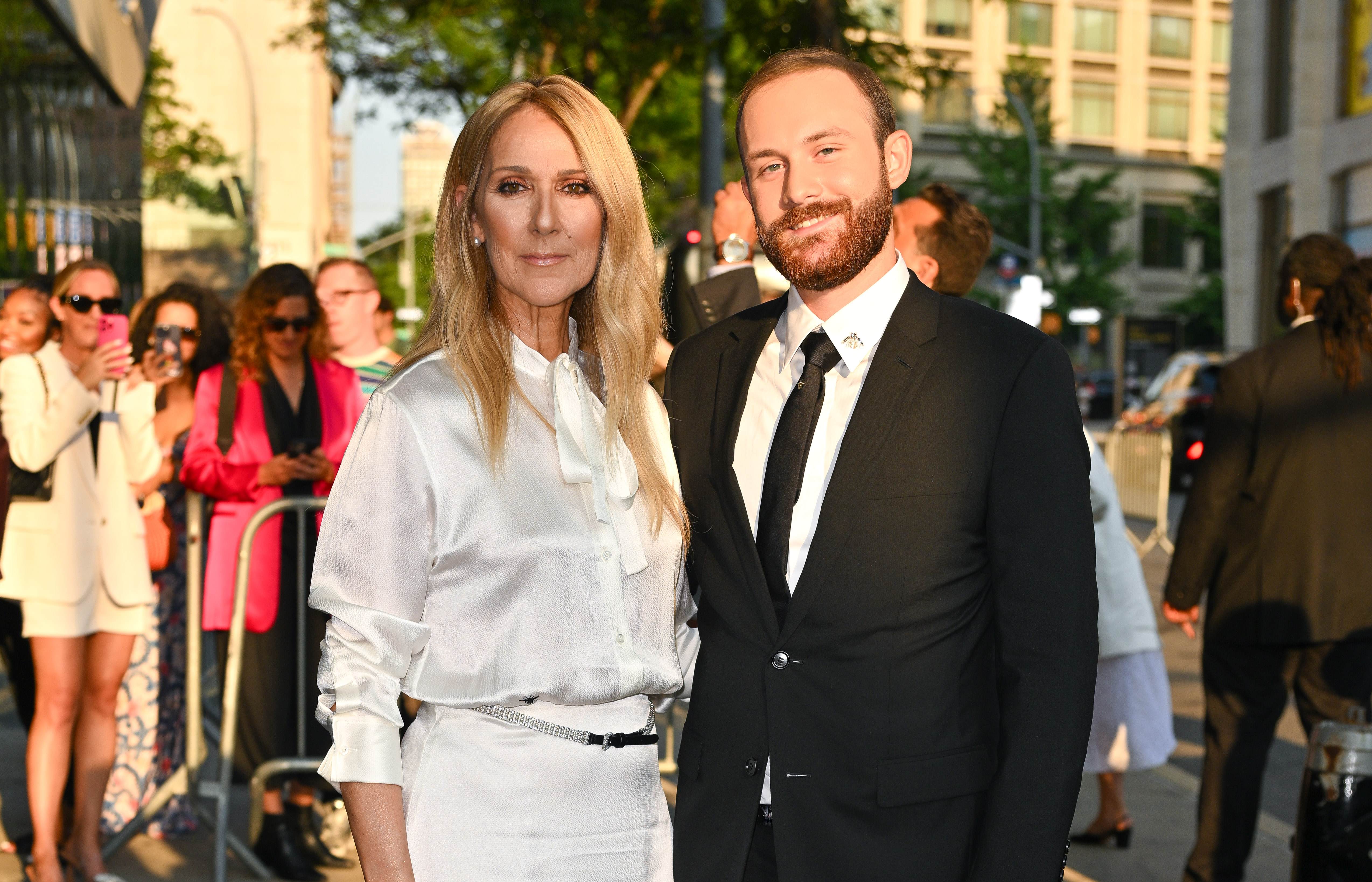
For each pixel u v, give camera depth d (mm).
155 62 29469
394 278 51719
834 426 2082
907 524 1948
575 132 1949
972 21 58094
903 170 2178
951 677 1944
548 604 1870
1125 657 4520
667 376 2311
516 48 13469
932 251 3391
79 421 3807
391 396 1872
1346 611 3727
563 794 1870
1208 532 3873
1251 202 27031
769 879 2080
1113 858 4551
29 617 3840
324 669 1848
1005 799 1853
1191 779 5605
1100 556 4508
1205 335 48781
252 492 4184
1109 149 60750
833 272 2057
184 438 4648
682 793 2107
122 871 4246
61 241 7625
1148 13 60438
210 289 4801
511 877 1828
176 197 32281
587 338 2121
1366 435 3734
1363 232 22906
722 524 2105
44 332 3957
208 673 5988
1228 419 3855
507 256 1944
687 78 16516
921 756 1929
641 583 1988
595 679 1880
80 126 8156
